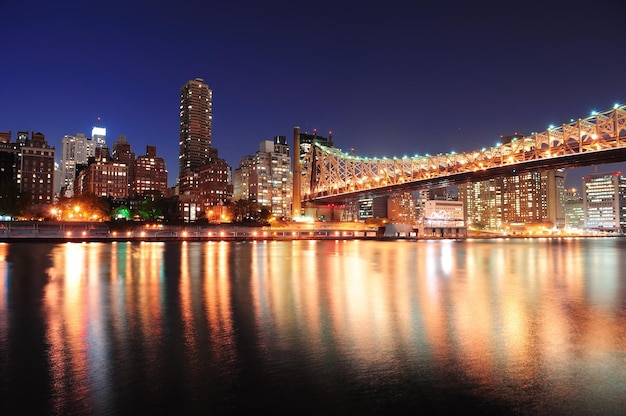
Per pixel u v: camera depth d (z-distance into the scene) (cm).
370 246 10456
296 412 1106
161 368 1390
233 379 1302
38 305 2420
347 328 1902
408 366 1413
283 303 2511
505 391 1230
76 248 7806
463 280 3769
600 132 10244
